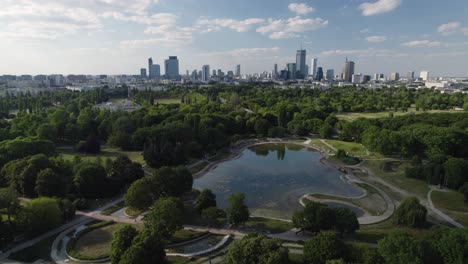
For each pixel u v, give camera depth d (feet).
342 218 283.59
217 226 317.42
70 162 445.78
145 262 220.02
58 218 305.53
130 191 330.34
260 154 634.43
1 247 266.57
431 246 209.97
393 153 567.59
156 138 586.04
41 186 347.97
